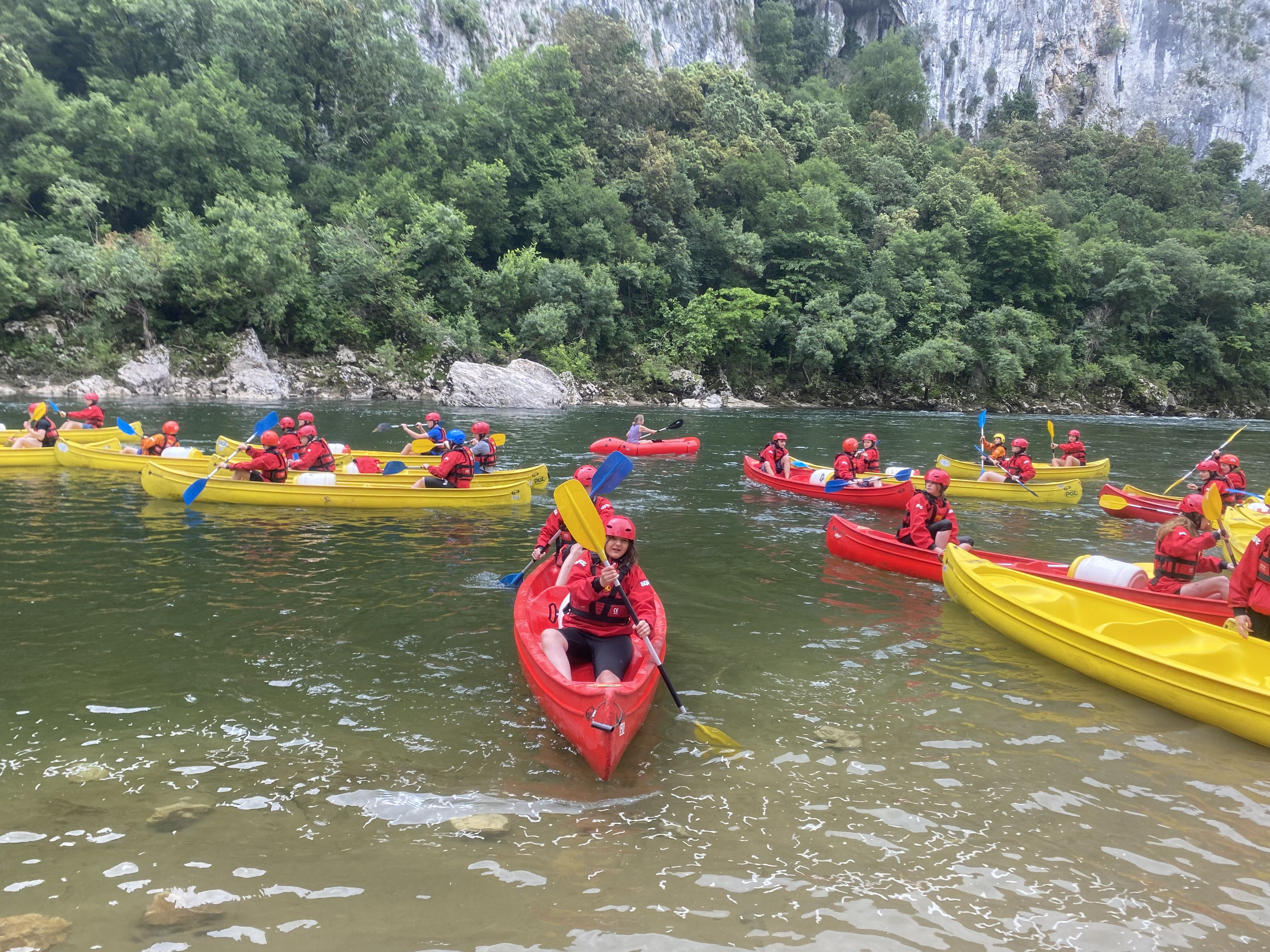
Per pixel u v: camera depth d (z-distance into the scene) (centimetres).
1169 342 5222
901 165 6175
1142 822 364
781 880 312
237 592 674
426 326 3609
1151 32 11231
